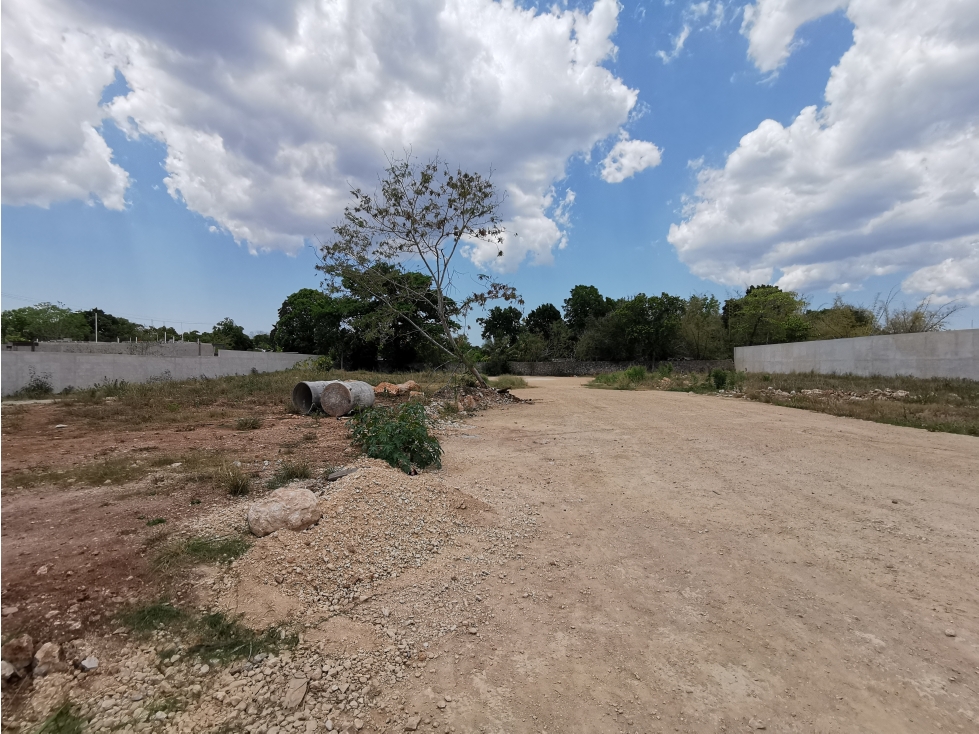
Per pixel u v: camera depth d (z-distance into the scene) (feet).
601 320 158.71
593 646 9.20
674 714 7.48
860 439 29.63
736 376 72.18
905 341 65.36
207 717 7.20
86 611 9.21
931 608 10.54
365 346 137.08
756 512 16.57
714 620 10.09
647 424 36.06
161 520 13.61
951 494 18.56
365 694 7.85
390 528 13.14
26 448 24.54
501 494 18.25
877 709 7.58
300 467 18.76
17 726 6.85
